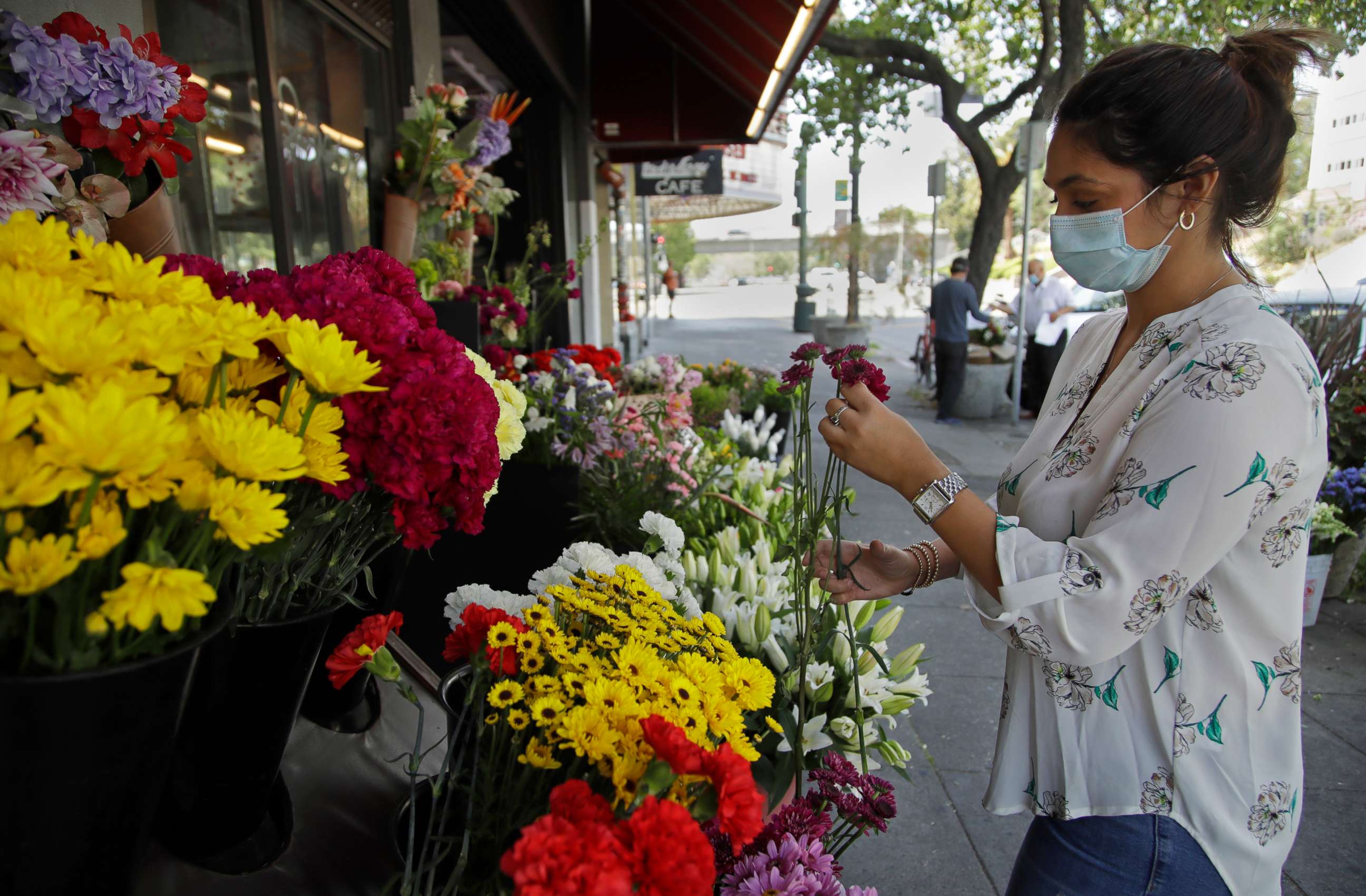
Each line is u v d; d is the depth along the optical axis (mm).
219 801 927
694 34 7016
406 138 3650
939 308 9336
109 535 579
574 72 8578
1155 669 1148
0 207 1095
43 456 530
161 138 1430
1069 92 1214
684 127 8141
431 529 965
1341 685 3615
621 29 7918
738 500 3000
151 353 598
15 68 1229
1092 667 1175
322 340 718
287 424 760
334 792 1104
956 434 8953
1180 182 1132
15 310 564
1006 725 1284
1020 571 1111
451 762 1049
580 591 1184
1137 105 1118
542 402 2818
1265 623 1123
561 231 8188
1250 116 1122
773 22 5758
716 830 1057
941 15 13805
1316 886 2488
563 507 2561
